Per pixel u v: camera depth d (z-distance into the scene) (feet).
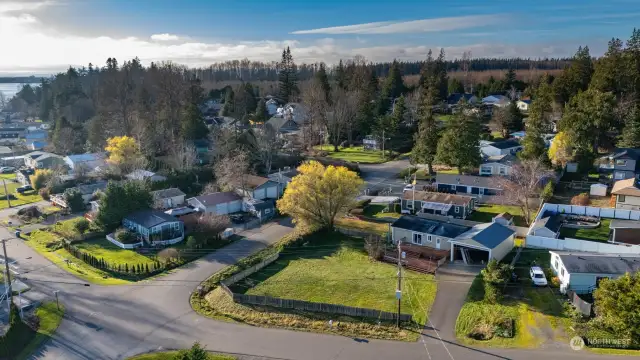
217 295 143.64
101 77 573.74
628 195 190.60
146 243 190.29
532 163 215.72
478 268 150.41
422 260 159.94
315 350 111.34
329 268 162.30
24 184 303.07
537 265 147.43
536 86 456.45
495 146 293.02
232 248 184.85
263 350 112.37
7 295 143.23
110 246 190.39
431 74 486.79
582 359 100.48
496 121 362.33
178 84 419.95
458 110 263.70
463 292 135.44
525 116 392.27
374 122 373.40
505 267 128.36
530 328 113.70
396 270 155.94
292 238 188.14
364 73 498.28
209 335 120.67
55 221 228.43
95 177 287.89
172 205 241.14
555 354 103.09
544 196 209.87
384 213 218.79
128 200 207.62
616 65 304.50
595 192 214.48
